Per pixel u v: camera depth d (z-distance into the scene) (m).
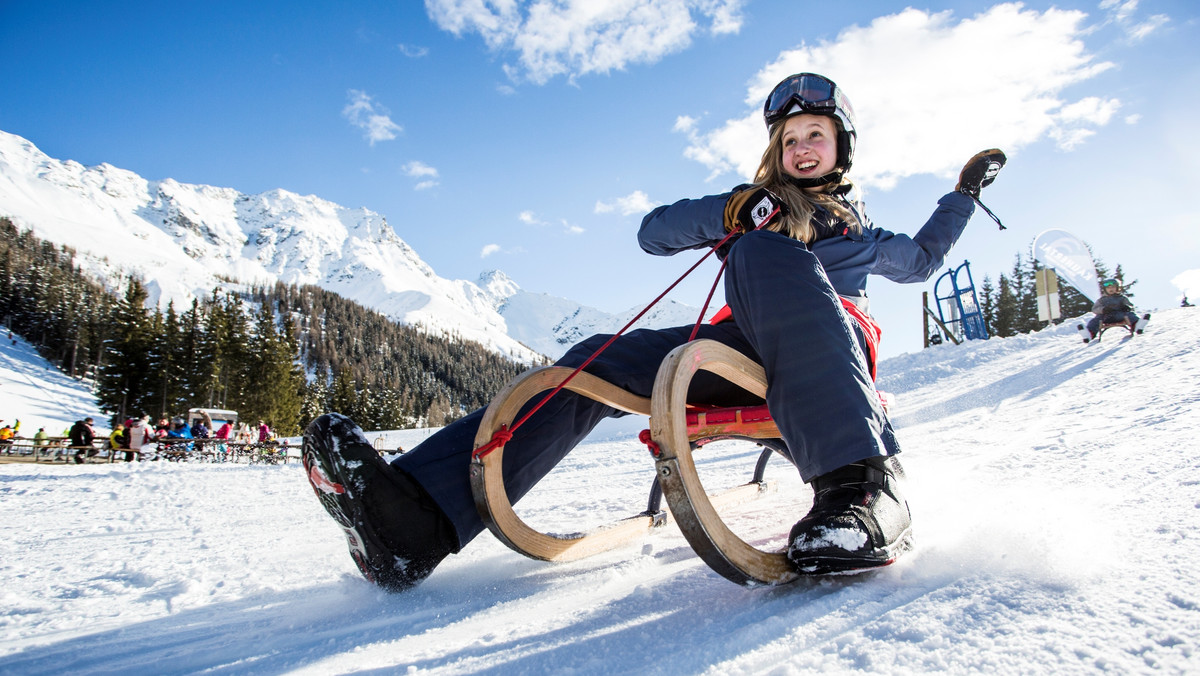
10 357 82.25
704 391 1.73
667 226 1.90
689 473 1.11
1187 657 0.67
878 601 0.98
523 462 1.57
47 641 1.15
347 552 2.02
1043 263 10.10
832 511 1.14
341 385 78.06
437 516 1.40
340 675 0.90
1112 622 0.78
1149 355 8.12
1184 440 2.30
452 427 1.50
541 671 0.86
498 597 1.31
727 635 0.91
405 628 1.13
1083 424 3.71
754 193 1.67
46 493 5.80
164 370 55.00
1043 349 14.05
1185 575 0.90
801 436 1.28
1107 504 1.44
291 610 1.31
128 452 17.95
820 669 0.75
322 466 1.30
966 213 2.18
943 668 0.72
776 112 1.84
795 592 1.12
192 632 1.18
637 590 1.25
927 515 1.65
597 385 1.60
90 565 1.97
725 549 1.08
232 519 3.39
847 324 1.36
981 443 3.66
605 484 4.42
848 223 1.75
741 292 1.46
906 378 14.01
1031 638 0.77
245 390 56.69
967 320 19.28
